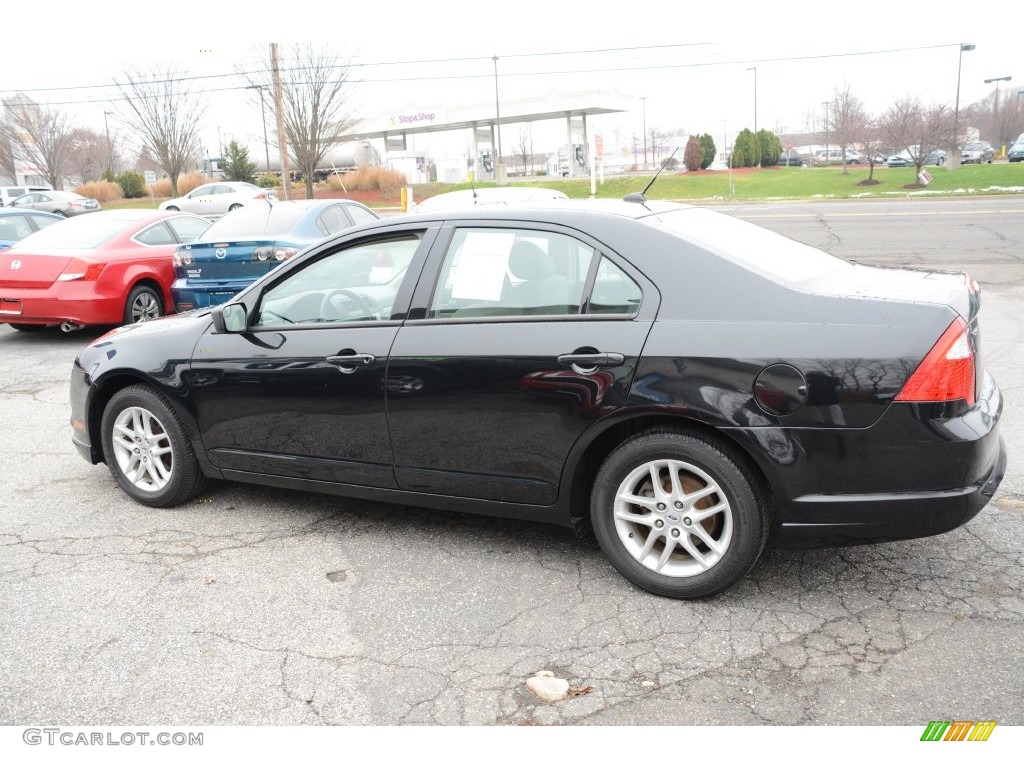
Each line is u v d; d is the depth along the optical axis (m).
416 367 3.76
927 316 3.06
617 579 3.70
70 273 8.99
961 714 2.70
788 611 3.37
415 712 2.82
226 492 4.90
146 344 4.55
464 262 3.76
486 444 3.68
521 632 3.29
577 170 52.81
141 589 3.74
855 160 64.06
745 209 27.27
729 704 2.80
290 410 4.12
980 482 3.15
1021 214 19.61
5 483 5.17
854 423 3.06
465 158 70.38
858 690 2.85
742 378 3.17
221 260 8.83
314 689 2.96
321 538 4.23
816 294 3.22
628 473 3.47
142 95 40.09
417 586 3.70
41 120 45.75
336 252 4.09
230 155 47.25
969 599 3.41
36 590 3.75
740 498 3.26
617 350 3.36
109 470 5.35
